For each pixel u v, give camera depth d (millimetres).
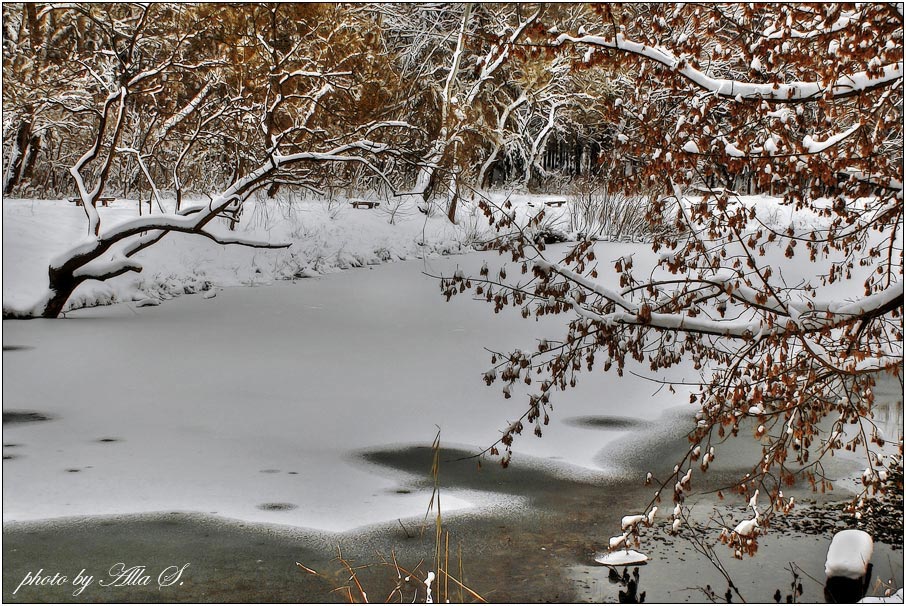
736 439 9453
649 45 6262
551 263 6812
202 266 19375
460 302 17547
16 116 20406
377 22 30250
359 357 12781
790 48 5898
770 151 5918
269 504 7301
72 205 20422
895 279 7223
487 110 32156
